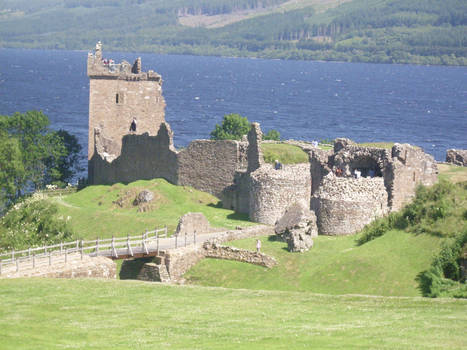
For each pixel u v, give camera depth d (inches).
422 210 3361.2
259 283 3245.6
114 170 5639.8
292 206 3718.0
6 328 2132.1
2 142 5472.4
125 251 3469.5
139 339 2032.5
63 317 2293.3
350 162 4333.2
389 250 3186.5
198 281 3393.2
